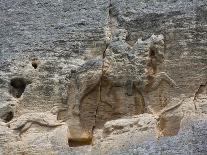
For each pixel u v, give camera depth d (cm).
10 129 1784
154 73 1802
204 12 1814
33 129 1789
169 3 1864
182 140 1634
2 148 1750
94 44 1872
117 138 1711
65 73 1852
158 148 1642
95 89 1819
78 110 1811
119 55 1825
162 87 1784
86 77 1819
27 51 1898
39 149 1742
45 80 1853
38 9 1970
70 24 1914
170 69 1789
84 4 1945
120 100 1802
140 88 1792
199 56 1777
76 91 1825
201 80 1753
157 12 1856
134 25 1866
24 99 1842
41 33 1920
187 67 1777
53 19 1939
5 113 1825
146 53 1809
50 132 1780
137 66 1802
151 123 1716
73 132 1795
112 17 1903
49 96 1838
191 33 1800
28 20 1953
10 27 1948
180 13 1831
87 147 1731
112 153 1678
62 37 1900
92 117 1808
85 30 1895
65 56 1875
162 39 1816
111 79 1809
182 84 1767
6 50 1908
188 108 1714
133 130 1714
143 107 1788
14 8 1984
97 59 1838
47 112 1820
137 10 1881
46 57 1881
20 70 1872
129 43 1856
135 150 1659
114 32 1873
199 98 1731
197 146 1609
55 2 1972
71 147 1741
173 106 1744
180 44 1800
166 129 1727
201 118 1662
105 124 1756
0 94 1848
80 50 1875
